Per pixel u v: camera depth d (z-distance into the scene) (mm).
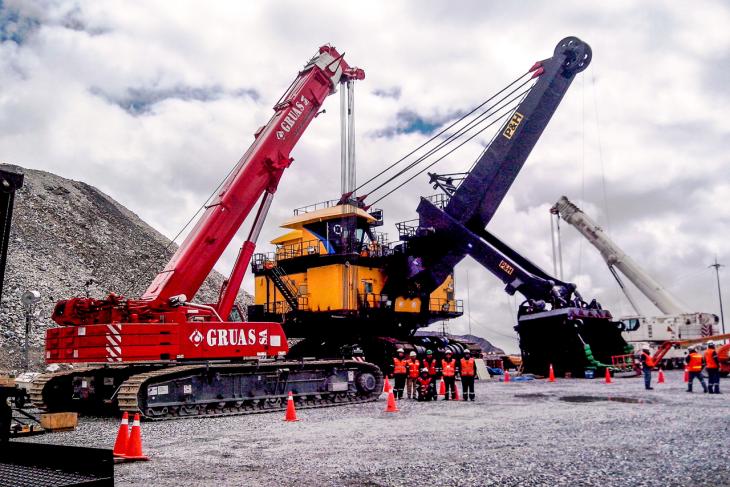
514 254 29891
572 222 42875
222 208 16766
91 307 15031
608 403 16453
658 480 6938
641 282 41562
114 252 62969
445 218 27938
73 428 12461
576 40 27156
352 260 29688
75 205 69688
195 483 6918
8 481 3002
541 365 30625
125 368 15773
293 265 31641
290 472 7539
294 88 19141
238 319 17906
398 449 9219
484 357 38219
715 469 7531
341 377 18219
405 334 31469
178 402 14555
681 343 30812
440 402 17812
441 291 32969
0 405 7301
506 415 13852
